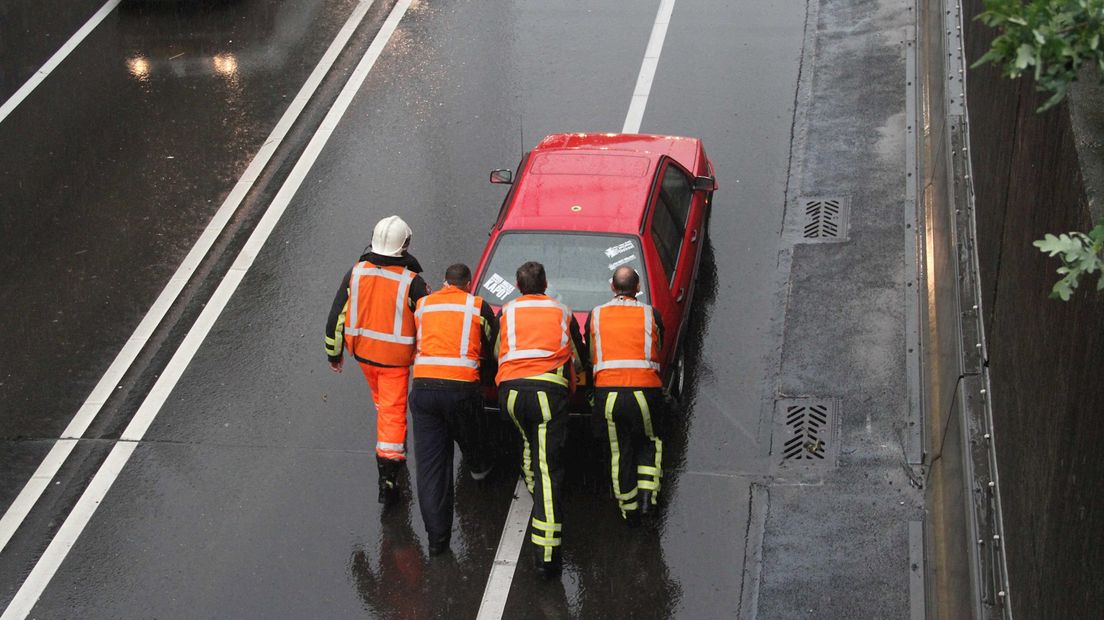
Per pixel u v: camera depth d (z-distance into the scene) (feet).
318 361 56.44
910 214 62.39
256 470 50.70
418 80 77.97
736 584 44.32
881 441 49.78
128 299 61.11
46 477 50.93
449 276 44.52
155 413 54.08
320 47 82.48
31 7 88.74
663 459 49.73
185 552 47.06
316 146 72.13
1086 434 26.96
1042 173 34.83
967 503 41.16
